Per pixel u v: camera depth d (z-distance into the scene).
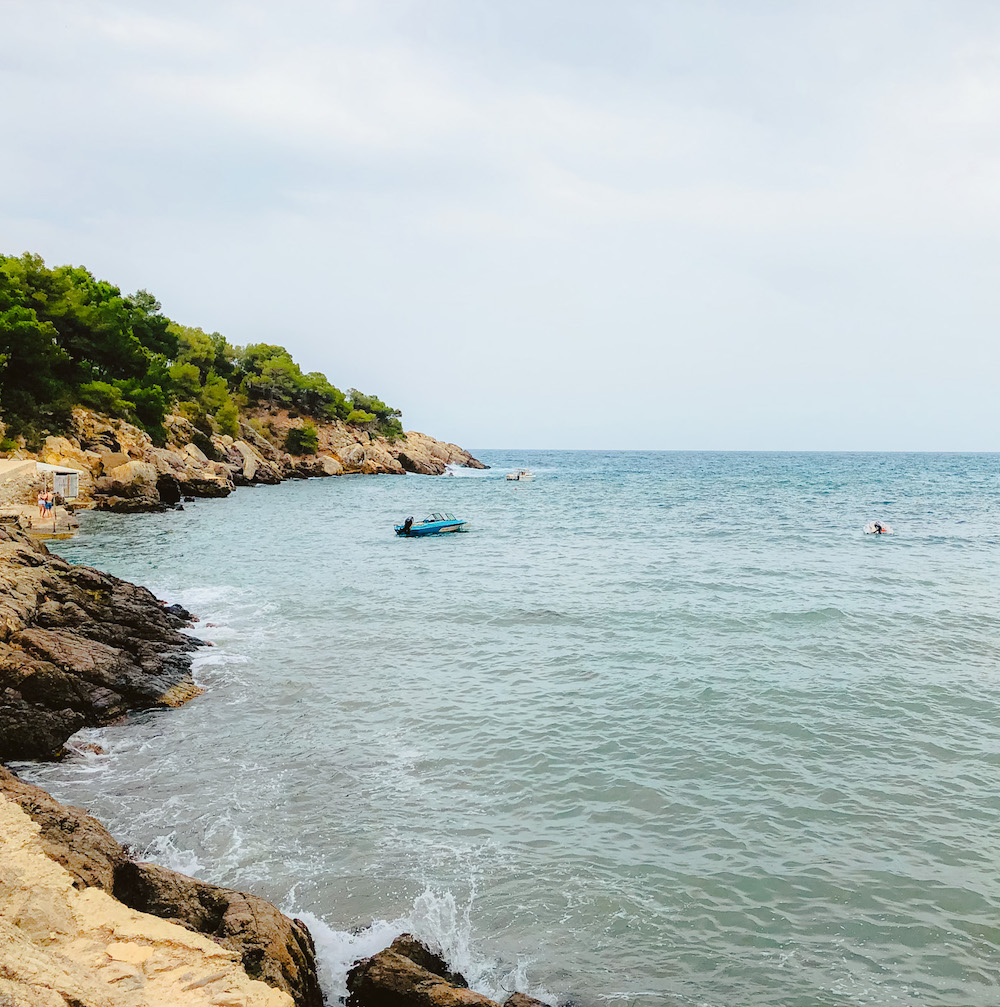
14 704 16.11
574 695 19.77
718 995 9.35
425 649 24.11
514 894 11.26
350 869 11.84
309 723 17.92
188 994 6.70
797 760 15.84
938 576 36.72
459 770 15.45
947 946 10.19
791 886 11.48
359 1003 9.00
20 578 21.42
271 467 115.69
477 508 79.06
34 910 7.34
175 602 30.44
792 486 121.81
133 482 63.84
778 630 26.17
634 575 37.25
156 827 13.05
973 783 14.80
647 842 12.74
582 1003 9.23
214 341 139.88
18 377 63.53
